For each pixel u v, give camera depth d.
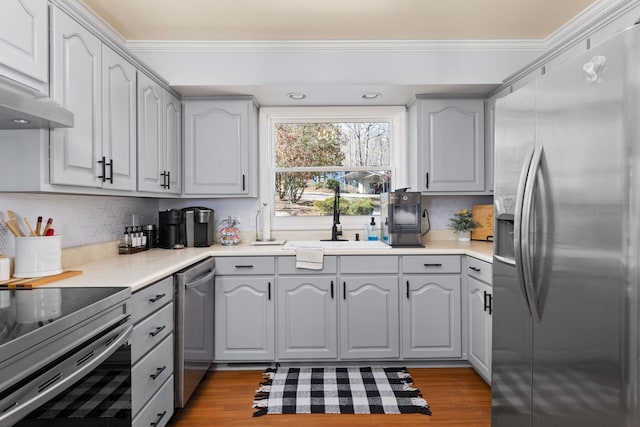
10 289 1.44
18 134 1.46
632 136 1.01
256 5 2.22
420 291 2.65
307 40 2.69
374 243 2.97
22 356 0.91
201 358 2.29
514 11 2.32
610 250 1.07
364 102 3.15
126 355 1.40
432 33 2.61
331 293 2.63
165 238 2.78
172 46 2.68
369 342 2.64
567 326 1.23
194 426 1.96
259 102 3.11
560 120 1.26
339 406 2.14
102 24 2.40
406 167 3.22
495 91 2.81
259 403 2.18
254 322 2.62
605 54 1.08
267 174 3.24
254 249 2.72
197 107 2.89
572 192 1.20
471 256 2.52
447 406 2.14
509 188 1.59
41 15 1.43
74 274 1.69
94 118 1.78
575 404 1.21
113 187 1.95
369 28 2.53
